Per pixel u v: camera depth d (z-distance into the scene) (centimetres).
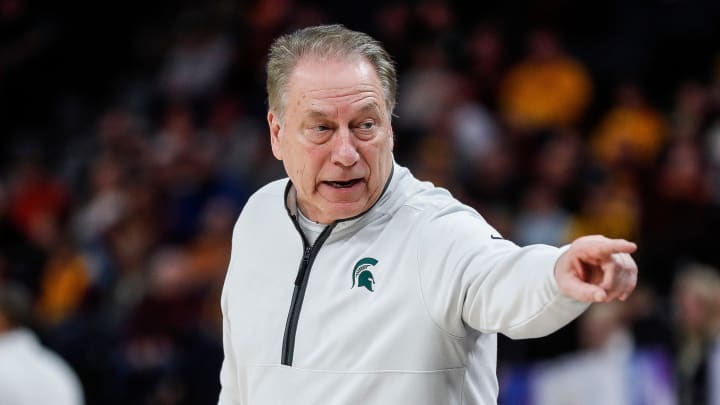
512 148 2609
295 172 754
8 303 1566
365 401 728
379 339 729
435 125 2647
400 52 2895
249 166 2756
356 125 735
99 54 3534
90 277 2558
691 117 2627
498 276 667
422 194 766
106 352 2181
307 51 748
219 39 3266
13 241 2925
